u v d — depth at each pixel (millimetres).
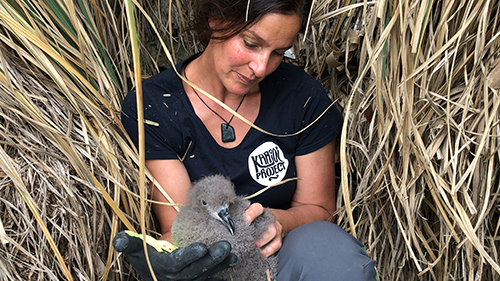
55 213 581
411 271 808
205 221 569
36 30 644
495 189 701
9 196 564
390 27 620
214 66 594
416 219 766
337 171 914
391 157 741
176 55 986
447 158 676
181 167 664
